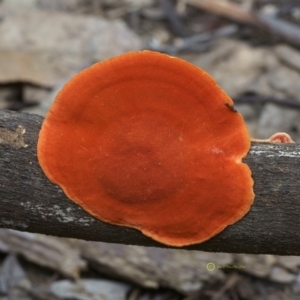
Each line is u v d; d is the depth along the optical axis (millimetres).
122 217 361
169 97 357
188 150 358
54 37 692
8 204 362
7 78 626
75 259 477
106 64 354
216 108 358
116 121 357
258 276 483
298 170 361
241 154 360
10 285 473
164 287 479
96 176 358
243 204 359
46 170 358
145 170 357
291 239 364
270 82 678
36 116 365
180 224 360
